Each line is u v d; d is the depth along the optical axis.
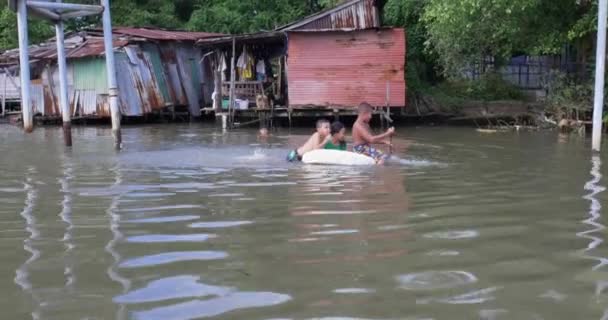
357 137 9.80
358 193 6.58
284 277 3.73
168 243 4.55
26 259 4.14
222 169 8.62
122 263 4.04
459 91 20.97
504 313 3.14
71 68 21.69
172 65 22.81
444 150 11.30
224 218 5.38
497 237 4.65
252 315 3.13
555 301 3.31
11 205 6.04
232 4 27.72
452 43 17.92
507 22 15.45
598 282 3.61
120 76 20.94
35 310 3.21
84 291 3.50
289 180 7.54
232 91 18.91
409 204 5.95
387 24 22.53
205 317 3.11
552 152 10.70
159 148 12.12
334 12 18.69
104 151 11.42
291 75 18.73
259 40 19.39
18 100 23.08
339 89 18.69
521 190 6.75
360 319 3.07
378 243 4.49
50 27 28.00
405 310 3.19
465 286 3.55
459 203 5.99
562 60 19.39
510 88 20.67
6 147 12.24
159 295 3.43
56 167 8.95
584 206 5.83
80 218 5.43
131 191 6.81
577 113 15.41
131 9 28.83
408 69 20.77
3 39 27.02
